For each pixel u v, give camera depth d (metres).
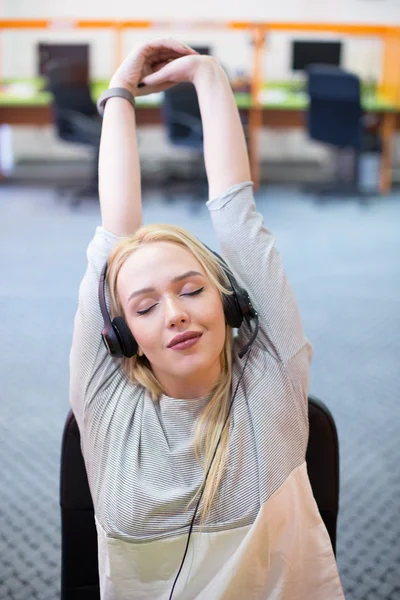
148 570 0.98
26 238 4.80
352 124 5.62
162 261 0.97
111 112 1.16
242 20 6.86
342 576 1.92
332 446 1.18
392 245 4.73
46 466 2.41
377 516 2.16
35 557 2.00
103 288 1.01
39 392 2.88
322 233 4.96
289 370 1.03
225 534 0.96
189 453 0.98
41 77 6.45
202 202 5.76
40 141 7.09
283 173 6.79
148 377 1.03
